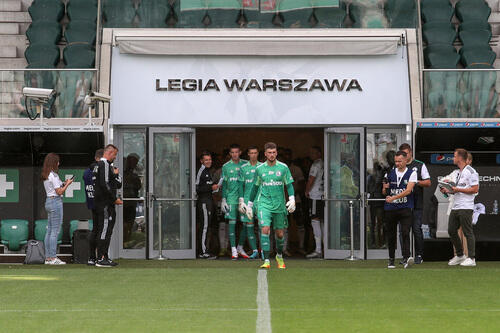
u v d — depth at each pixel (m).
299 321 26.48
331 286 36.69
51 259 51.41
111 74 58.25
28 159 57.53
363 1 61.16
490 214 56.34
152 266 50.44
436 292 34.62
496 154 56.41
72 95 57.78
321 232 59.09
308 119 58.12
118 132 58.47
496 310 29.20
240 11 61.25
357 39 57.78
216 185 57.28
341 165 57.44
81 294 33.84
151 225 57.31
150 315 27.86
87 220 54.09
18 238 55.09
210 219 57.28
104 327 25.39
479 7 64.94
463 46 63.34
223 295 33.38
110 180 49.19
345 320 26.70
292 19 61.09
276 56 58.47
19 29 67.69
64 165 57.41
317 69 58.34
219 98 58.16
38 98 54.81
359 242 56.81
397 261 55.06
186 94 58.19
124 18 60.88
